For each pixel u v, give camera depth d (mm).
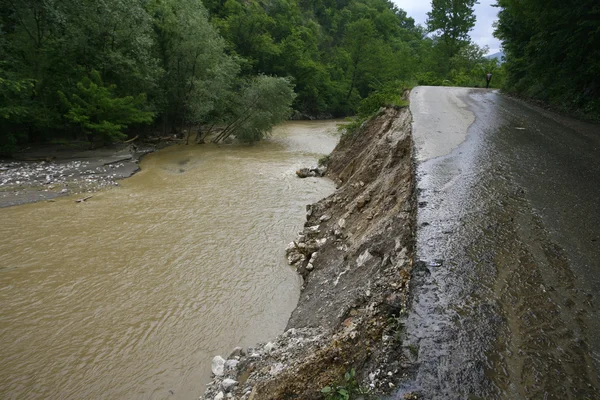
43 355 6266
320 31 65375
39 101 19547
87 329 6898
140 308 7523
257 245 10289
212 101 25266
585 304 3605
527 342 3170
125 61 21016
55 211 12562
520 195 6148
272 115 26375
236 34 40750
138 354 6266
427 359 3031
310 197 14453
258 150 24062
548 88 16281
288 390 3588
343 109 50000
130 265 9211
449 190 6371
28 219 11844
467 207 5715
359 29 50656
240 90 28250
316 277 7879
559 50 14008
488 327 3344
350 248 7684
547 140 9820
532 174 7164
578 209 5617
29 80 17719
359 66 51531
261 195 14648
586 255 4406
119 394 5473
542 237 4828
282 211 12930
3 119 17422
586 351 3066
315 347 4605
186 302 7707
